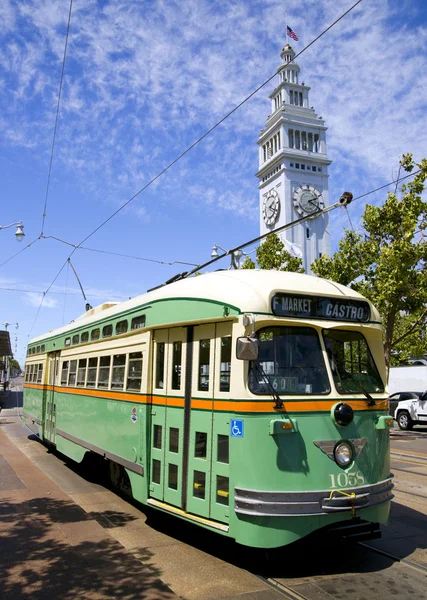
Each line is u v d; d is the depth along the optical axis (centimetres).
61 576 516
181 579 529
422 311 1920
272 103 9638
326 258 2050
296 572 550
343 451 548
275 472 519
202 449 593
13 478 996
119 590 484
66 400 1166
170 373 671
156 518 761
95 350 977
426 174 1861
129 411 768
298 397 546
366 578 534
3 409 3469
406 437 1973
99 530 668
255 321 550
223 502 553
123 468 851
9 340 3469
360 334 629
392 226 1888
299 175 8794
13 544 610
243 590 502
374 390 610
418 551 619
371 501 550
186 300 646
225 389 570
